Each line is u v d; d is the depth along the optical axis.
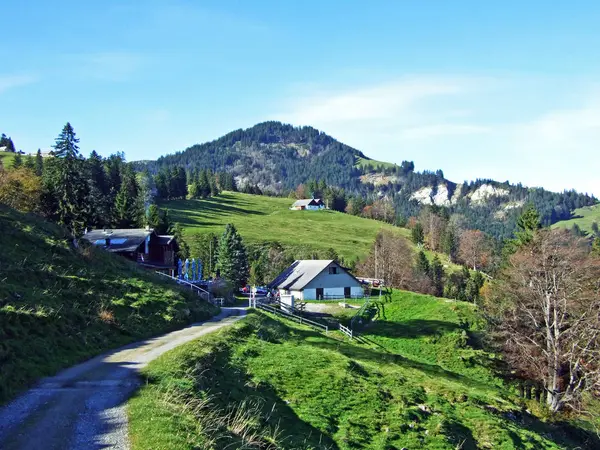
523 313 47.38
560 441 34.72
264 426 22.58
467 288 110.44
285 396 27.72
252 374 29.17
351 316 65.56
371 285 87.56
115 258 48.00
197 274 90.00
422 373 41.00
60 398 18.72
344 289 83.19
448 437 27.42
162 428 16.23
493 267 125.31
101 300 34.66
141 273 47.62
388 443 25.34
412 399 31.45
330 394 29.11
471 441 28.16
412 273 117.44
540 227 62.47
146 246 71.69
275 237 166.38
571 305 42.59
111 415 17.14
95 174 156.25
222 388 24.88
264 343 36.72
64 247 40.72
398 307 71.62
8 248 35.06
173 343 30.64
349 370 33.59
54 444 14.64
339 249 157.38
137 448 14.59
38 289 30.81
